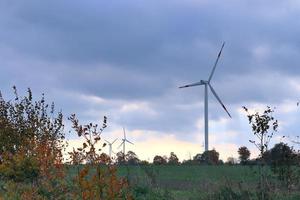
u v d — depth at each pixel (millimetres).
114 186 12641
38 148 17797
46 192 15148
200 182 24906
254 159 22641
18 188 16672
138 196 19234
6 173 19297
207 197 19781
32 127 27641
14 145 27484
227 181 20344
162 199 19703
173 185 25750
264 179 18984
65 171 15336
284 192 18812
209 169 39844
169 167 43281
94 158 12766
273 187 19141
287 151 20109
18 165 19500
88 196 12281
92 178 12523
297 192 18922
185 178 33000
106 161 12812
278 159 19969
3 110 28406
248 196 18516
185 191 22516
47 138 24875
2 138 27281
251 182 20156
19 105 28609
